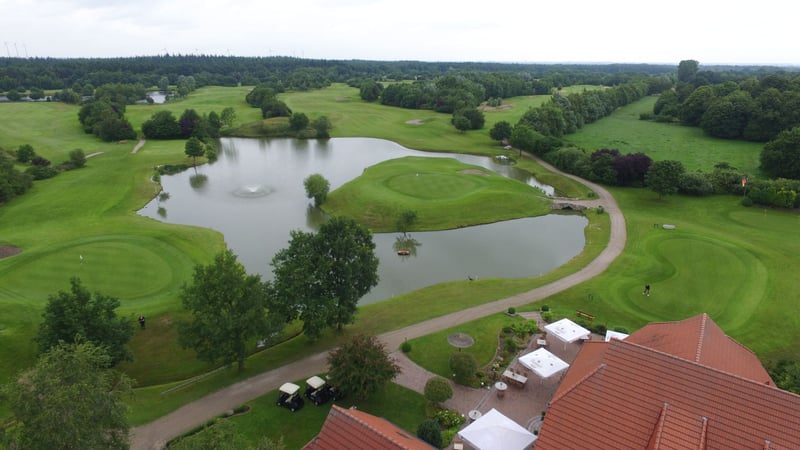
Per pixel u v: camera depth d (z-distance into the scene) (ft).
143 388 152.15
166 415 138.10
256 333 149.79
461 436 119.85
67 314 141.69
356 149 541.34
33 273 209.46
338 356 139.54
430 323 186.50
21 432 86.69
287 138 610.65
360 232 176.76
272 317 154.92
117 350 148.46
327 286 166.09
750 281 216.13
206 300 147.84
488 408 141.08
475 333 178.19
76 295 146.30
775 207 319.06
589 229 294.66
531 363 149.07
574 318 188.03
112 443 95.25
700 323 124.88
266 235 286.46
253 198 360.48
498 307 199.00
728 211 314.14
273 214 324.80
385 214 310.45
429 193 342.44
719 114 544.21
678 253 248.11
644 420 98.94
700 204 330.13
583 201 344.69
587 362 126.31
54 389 86.94
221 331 142.20
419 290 218.38
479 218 312.50
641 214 315.58
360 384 135.23
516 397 146.10
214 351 145.59
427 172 394.32
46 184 363.76
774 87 584.40
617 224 298.56
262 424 133.59
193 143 449.06
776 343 172.86
